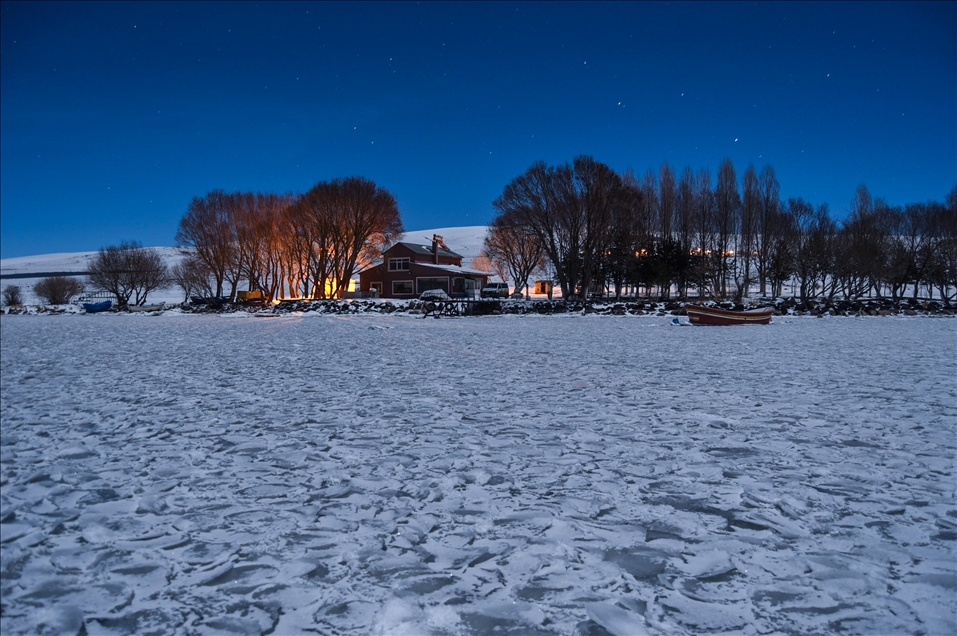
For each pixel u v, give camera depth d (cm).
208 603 307
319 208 5994
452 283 6744
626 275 5534
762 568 339
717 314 3200
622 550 365
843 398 885
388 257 6994
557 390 998
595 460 568
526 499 460
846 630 275
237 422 764
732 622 283
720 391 964
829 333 2508
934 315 4066
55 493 489
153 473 544
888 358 1462
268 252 6469
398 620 287
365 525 411
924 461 550
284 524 415
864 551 359
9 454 620
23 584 332
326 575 337
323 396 959
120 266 6719
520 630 278
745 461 557
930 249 5281
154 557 364
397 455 594
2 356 1711
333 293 6631
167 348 1945
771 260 5675
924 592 310
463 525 409
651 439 648
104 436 696
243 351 1802
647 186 6084
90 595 318
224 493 484
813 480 499
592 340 2173
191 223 6166
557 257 5275
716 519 414
